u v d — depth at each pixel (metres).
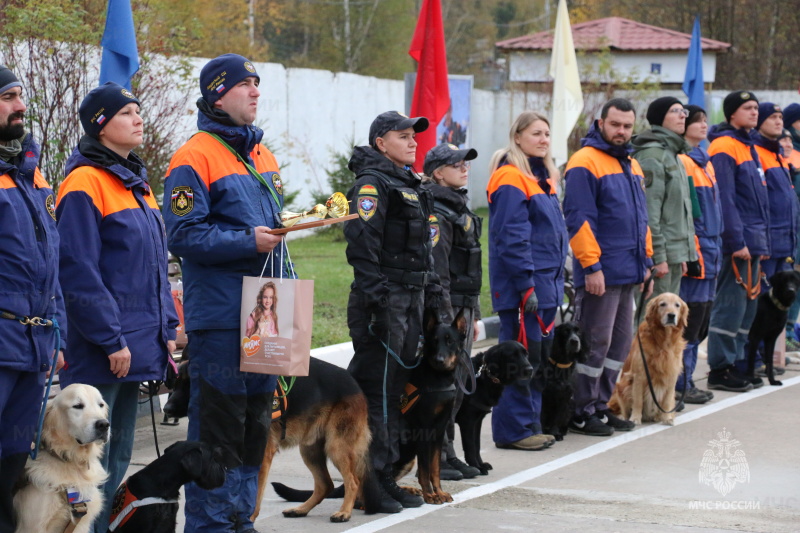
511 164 6.64
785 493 5.61
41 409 3.91
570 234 7.15
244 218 4.36
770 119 9.48
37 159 3.92
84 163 4.28
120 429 4.60
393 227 5.23
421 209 5.32
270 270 4.43
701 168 8.44
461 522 5.03
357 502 5.41
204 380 4.34
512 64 25.11
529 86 24.91
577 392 7.33
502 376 5.97
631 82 23.31
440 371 5.35
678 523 4.97
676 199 7.95
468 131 20.53
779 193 9.51
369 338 5.25
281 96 18.47
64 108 9.20
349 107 20.52
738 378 9.05
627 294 7.46
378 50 33.91
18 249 3.73
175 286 6.91
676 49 23.83
